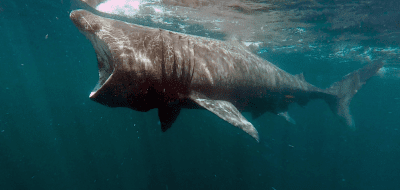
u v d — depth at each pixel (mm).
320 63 20516
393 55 13812
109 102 2779
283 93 5676
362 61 16719
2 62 33969
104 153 19781
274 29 11320
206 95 3613
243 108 4996
